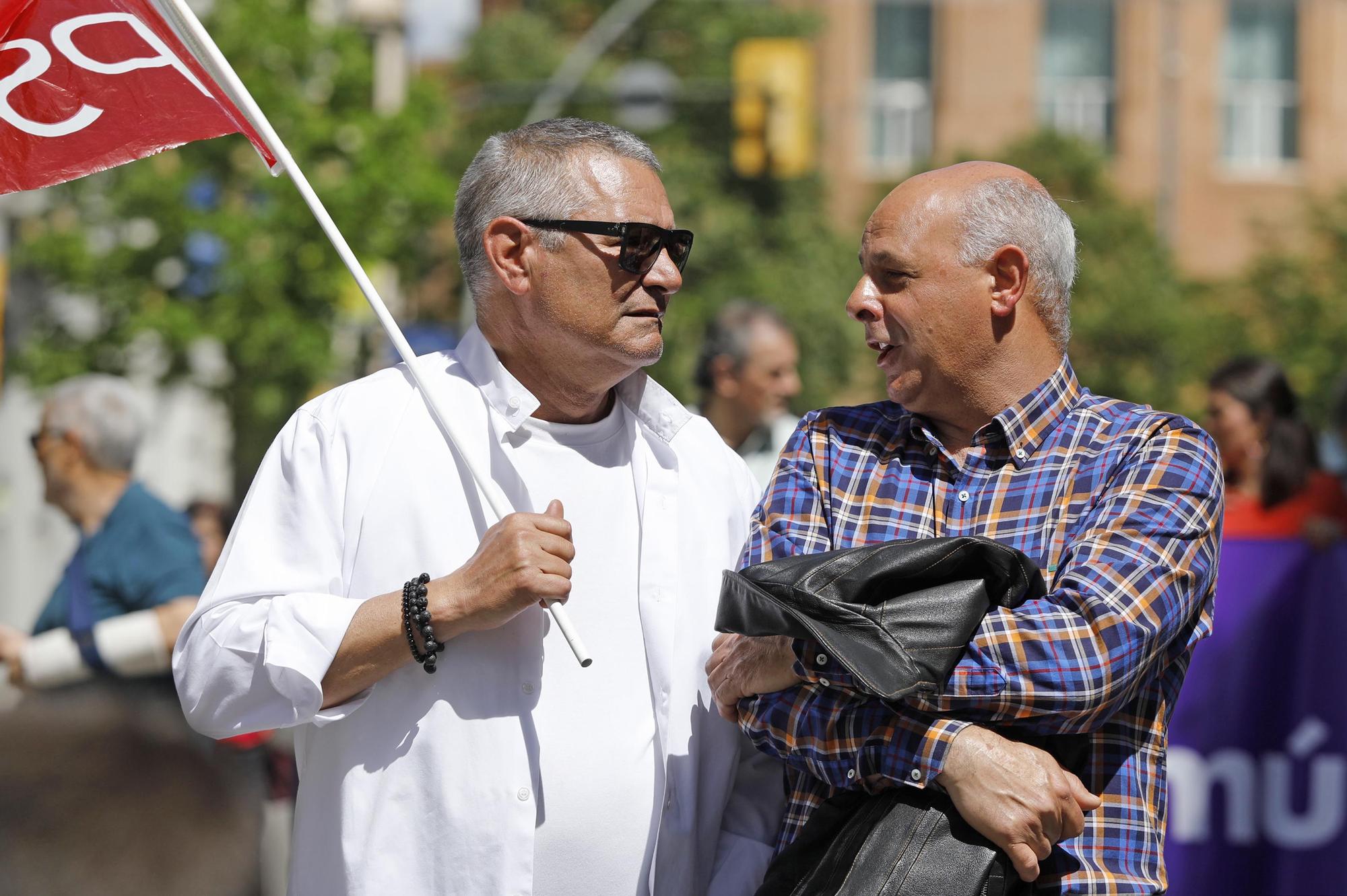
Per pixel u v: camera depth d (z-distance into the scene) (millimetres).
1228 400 5367
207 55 2904
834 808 2582
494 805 2709
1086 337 23734
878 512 2752
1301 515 5047
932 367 2729
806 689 2566
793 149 16266
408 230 18297
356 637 2639
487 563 2637
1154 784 2572
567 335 2877
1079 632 2400
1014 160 26047
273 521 2820
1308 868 4727
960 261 2705
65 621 5430
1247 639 4824
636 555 3004
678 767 2916
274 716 2680
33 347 18609
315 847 2789
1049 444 2701
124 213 18016
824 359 24375
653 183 2945
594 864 2799
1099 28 29531
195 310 17828
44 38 2965
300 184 2887
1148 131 29281
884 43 29453
